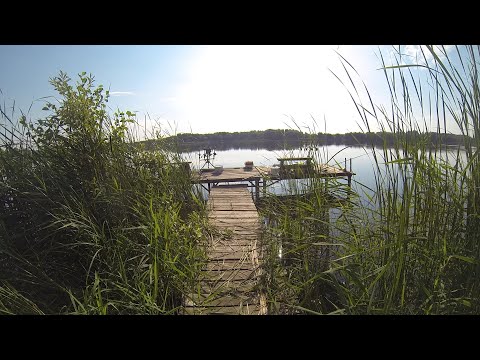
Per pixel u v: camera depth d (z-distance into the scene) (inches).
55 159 105.2
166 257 82.9
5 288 75.5
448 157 60.9
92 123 110.8
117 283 74.2
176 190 141.0
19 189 96.2
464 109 56.9
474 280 53.4
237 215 161.2
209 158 318.7
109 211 97.2
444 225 58.7
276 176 163.3
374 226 71.0
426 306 55.4
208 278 89.1
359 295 63.9
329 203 98.0
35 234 92.6
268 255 99.8
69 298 78.4
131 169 121.0
